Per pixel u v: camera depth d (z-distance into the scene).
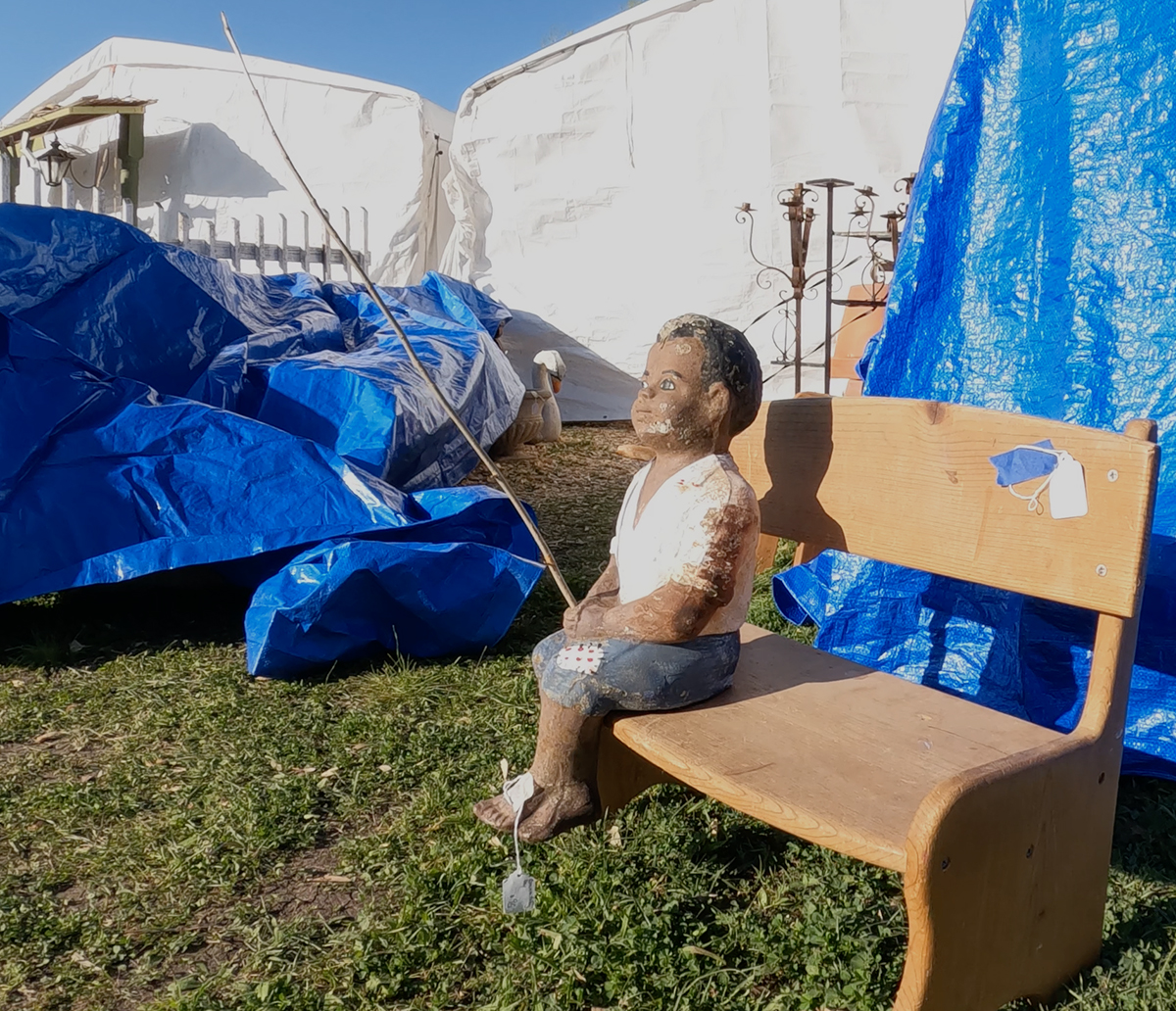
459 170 10.59
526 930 2.30
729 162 9.70
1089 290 3.22
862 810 1.85
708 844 2.65
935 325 3.57
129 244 5.32
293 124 11.45
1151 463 2.00
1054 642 3.27
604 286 10.30
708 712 2.28
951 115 3.48
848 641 3.75
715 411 2.23
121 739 3.29
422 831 2.75
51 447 4.03
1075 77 3.23
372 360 5.55
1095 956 2.18
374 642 3.94
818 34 9.28
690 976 2.19
